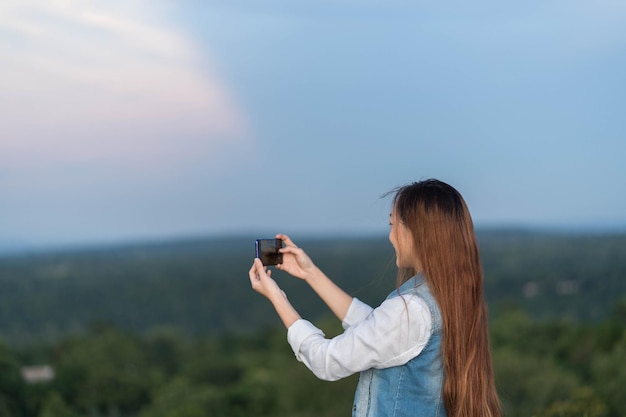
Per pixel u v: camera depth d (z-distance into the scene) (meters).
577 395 18.34
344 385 26.59
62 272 141.12
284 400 27.66
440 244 1.83
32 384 51.91
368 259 114.50
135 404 53.38
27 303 100.88
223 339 65.19
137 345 60.69
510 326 37.62
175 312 94.12
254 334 66.94
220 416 40.22
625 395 18.83
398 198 1.93
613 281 72.38
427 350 1.79
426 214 1.85
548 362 24.11
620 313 37.12
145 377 54.50
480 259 1.90
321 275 2.28
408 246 1.91
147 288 111.00
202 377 51.38
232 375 51.84
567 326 37.22
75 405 51.09
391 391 1.80
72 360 55.81
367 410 1.83
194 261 166.25
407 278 1.98
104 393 52.28
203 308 95.25
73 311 97.44
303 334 1.84
